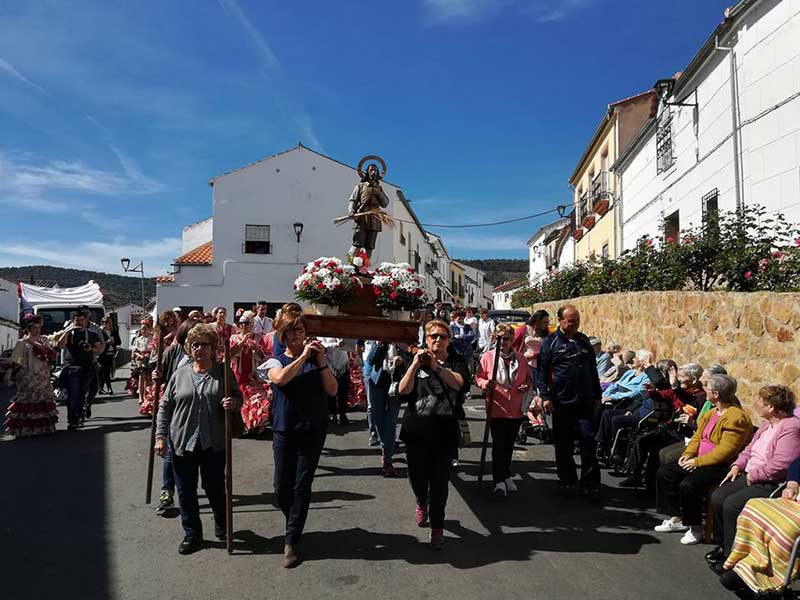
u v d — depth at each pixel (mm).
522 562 4344
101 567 4234
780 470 4172
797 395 6145
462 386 4812
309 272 5957
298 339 4496
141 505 5586
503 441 6008
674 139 12711
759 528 3756
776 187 8758
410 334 5984
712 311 7812
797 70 8297
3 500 5727
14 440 8531
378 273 6176
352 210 8258
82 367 9383
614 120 17406
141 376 11117
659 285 10000
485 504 5719
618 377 8453
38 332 9008
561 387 5934
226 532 4766
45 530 4945
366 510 5484
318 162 27641
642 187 14984
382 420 6672
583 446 5836
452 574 4129
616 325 11484
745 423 4699
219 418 4688
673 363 6492
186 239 33062
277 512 5414
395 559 4375
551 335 6090
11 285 37062
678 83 12039
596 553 4523
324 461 7309
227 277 26641
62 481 6375
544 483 6457
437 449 4738
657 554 4520
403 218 32031
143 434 8906
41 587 3920
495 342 6125
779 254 7273
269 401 8586
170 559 4375
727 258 7832
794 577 3602
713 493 4469
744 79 9531
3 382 16344
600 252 19266
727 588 3916
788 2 8445
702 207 11180
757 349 6840
